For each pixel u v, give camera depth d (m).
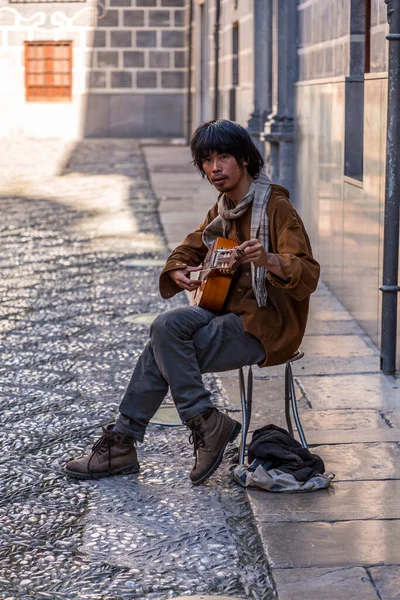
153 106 34.62
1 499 4.79
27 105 34.69
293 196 11.91
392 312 6.75
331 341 7.77
